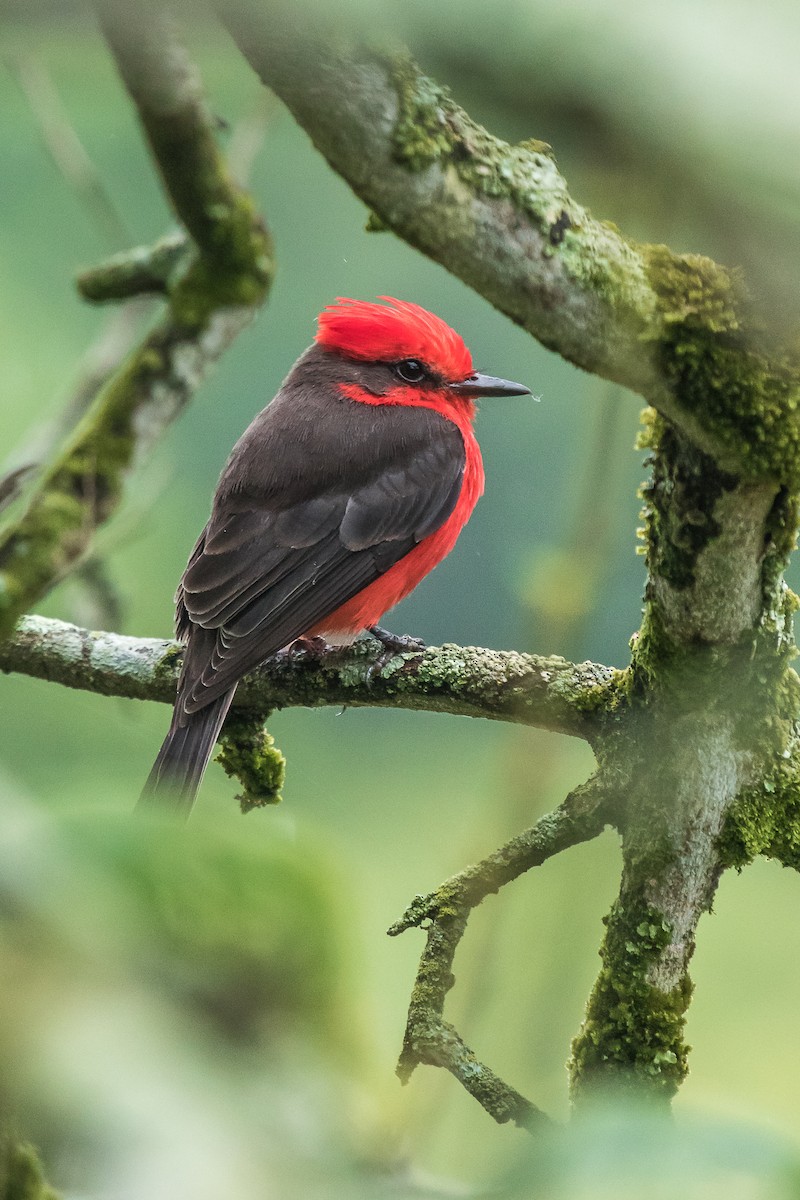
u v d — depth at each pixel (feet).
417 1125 18.86
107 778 5.56
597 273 15.79
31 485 34.24
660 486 20.47
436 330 36.96
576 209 15.52
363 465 34.78
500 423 69.21
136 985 4.68
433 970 21.65
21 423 55.42
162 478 36.91
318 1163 4.76
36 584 25.36
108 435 29.09
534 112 4.61
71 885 4.68
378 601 34.99
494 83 4.58
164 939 4.87
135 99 27.04
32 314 59.16
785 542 20.44
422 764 58.80
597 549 32.19
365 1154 5.04
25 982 4.49
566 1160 4.88
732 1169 4.86
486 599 69.46
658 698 22.38
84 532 26.50
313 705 28.78
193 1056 4.66
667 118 4.57
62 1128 4.41
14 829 4.76
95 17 4.90
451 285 67.82
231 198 31.14
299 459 34.53
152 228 63.93
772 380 17.75
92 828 4.99
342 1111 4.94
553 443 68.95
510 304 15.74
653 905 22.47
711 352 17.25
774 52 4.57
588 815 22.82
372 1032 5.10
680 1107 5.82
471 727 58.85
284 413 35.76
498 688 25.48
